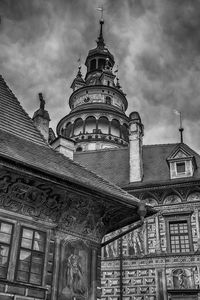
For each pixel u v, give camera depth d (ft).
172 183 85.51
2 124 49.26
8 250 39.14
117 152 107.14
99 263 46.21
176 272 79.51
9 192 40.65
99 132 144.46
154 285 79.56
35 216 42.32
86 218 45.70
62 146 63.52
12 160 38.14
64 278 41.83
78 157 108.88
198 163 95.71
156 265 81.05
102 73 175.52
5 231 39.68
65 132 151.43
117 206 46.26
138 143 97.19
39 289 39.32
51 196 43.14
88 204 45.21
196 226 82.43
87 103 156.97
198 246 80.69
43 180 40.70
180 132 108.88
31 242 41.06
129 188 87.76
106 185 49.19
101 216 47.03
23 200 41.68
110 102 165.68
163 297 77.92
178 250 82.33
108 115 150.41
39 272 40.40
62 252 42.88
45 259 41.22
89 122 149.18
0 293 36.76
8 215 40.40
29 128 52.95
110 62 191.42
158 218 85.25
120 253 83.87
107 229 49.37
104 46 197.88
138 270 81.76
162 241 83.05
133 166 93.71
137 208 45.73
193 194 85.40
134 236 84.89
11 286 37.65
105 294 81.25
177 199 85.92
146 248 83.20
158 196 86.99
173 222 84.53
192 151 100.58
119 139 146.41
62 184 41.55
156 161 98.53
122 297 80.12
